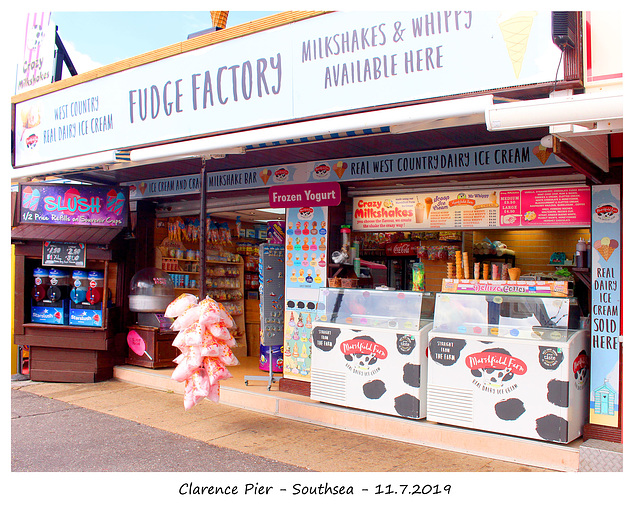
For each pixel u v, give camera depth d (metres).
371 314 5.73
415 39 4.29
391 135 5.23
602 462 4.33
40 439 5.41
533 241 8.32
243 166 7.23
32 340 8.03
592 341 4.75
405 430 5.32
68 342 7.97
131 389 7.56
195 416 6.26
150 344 7.98
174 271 9.03
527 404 4.74
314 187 6.54
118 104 6.34
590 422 4.75
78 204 8.00
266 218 10.19
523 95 4.00
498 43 3.93
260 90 5.20
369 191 6.58
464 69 4.07
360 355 5.71
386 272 8.41
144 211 8.56
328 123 4.46
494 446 4.84
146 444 5.27
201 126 5.63
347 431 5.69
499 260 8.29
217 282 9.67
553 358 4.63
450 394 5.14
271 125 5.18
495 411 4.90
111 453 5.02
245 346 9.70
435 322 5.32
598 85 3.61
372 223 6.57
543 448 4.61
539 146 5.25
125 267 8.30
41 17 7.57
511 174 5.51
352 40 4.61
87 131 6.69
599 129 3.58
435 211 6.10
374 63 4.50
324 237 6.52
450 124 4.29
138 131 6.16
